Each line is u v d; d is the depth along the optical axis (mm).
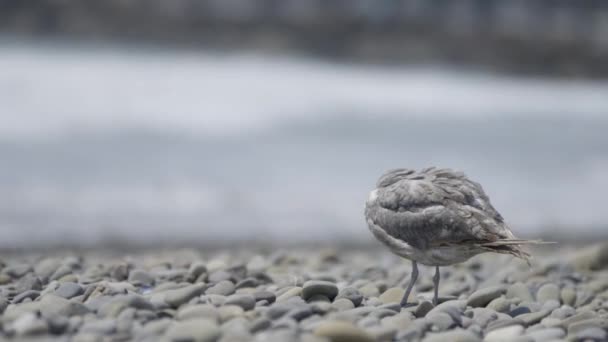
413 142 29484
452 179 7516
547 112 39344
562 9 76438
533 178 24734
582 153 29656
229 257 12336
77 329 6383
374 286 8828
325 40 68312
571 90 55312
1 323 6250
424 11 71688
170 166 23094
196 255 12062
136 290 8125
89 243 14867
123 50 61125
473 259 12352
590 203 21188
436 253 7289
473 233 6980
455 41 70688
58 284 8312
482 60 70875
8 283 9055
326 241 15812
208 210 18531
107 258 12680
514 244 6875
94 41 62875
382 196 7605
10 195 18734
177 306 7133
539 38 73438
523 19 74875
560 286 9406
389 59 67875
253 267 10844
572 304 8430
